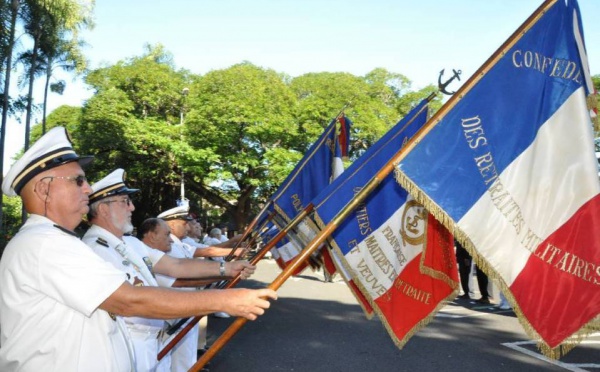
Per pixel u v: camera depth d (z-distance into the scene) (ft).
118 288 6.36
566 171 8.92
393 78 107.14
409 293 11.12
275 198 16.80
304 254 8.21
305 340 24.34
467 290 37.24
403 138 11.92
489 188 8.87
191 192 110.22
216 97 90.74
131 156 96.07
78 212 7.30
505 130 9.07
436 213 8.75
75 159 7.37
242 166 91.97
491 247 8.74
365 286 11.00
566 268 8.61
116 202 11.45
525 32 9.34
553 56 9.30
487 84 9.21
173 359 18.15
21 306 6.40
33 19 56.34
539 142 9.05
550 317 8.48
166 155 94.99
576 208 8.80
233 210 104.78
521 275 8.68
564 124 9.07
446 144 8.98
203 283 13.64
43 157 7.08
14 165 7.11
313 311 32.89
